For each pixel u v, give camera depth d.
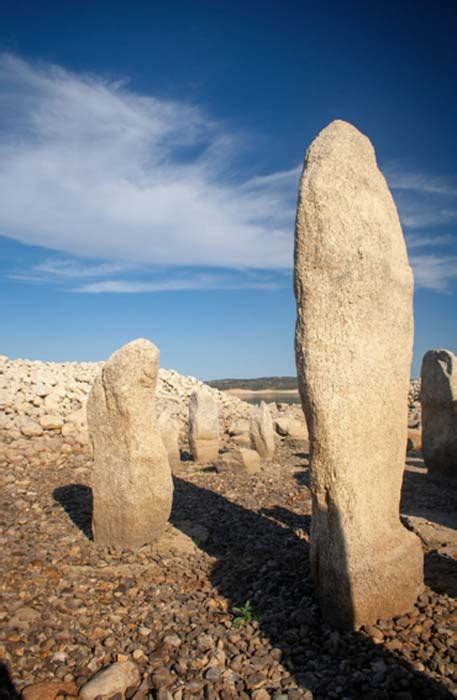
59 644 3.34
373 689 2.83
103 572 4.48
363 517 3.45
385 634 3.29
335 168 3.57
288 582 4.24
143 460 5.00
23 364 15.62
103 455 5.14
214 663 3.14
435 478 7.96
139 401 5.00
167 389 17.38
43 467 8.24
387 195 3.94
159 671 3.07
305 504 6.90
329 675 2.97
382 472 3.63
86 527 5.66
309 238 3.53
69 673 3.06
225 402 17.22
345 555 3.36
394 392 3.72
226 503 6.94
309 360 3.50
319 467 3.51
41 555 4.74
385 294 3.67
